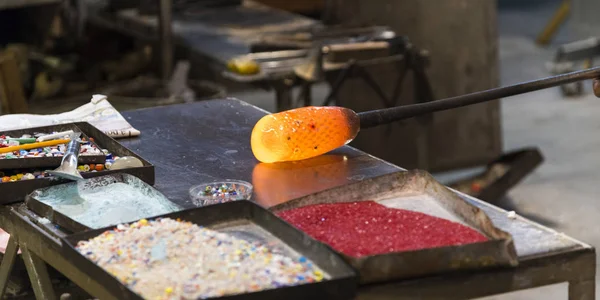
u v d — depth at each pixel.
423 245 1.86
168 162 2.52
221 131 2.80
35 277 2.23
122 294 1.70
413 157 5.54
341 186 2.12
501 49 9.09
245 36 5.20
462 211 2.02
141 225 1.95
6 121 2.81
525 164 4.93
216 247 1.85
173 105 3.12
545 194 5.30
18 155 2.42
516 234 1.98
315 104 7.11
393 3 5.37
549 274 1.88
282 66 4.31
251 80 4.19
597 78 2.31
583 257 1.90
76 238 1.90
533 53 8.88
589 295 1.93
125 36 6.41
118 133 2.74
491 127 5.74
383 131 5.42
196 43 5.06
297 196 2.20
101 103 2.99
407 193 2.17
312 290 1.68
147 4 5.99
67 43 6.36
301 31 5.26
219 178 2.37
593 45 7.29
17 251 2.29
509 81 7.91
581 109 6.98
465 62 5.60
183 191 2.29
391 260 1.75
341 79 4.34
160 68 5.17
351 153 2.53
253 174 2.38
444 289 1.80
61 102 5.29
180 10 5.99
